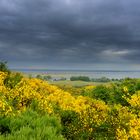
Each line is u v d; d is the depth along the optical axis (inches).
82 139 406.3
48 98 523.2
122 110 511.2
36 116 410.0
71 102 532.4
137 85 653.9
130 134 418.6
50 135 352.2
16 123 370.6
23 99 463.2
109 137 418.3
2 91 477.1
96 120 454.6
